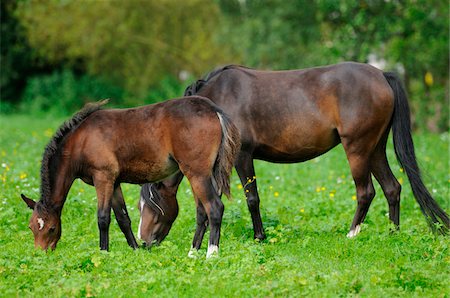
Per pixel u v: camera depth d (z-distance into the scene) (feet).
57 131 37.11
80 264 33.45
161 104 36.55
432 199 40.37
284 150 41.01
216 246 35.19
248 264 32.76
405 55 114.01
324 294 28.50
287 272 31.19
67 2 177.47
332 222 44.19
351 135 40.11
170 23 186.70
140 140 36.32
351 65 40.75
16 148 83.05
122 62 187.01
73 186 55.01
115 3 179.63
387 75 41.47
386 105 40.37
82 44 178.19
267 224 43.80
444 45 111.96
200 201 37.24
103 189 36.78
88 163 36.88
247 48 141.49
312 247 38.37
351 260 35.53
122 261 34.09
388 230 39.65
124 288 30.50
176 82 178.09
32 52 180.75
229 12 154.92
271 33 135.74
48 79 178.19
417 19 111.24
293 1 134.41
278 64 139.13
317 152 41.22
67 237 40.88
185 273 32.14
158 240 40.42
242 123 40.75
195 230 41.14
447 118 117.19
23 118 155.74
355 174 40.75
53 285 30.30
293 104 40.37
